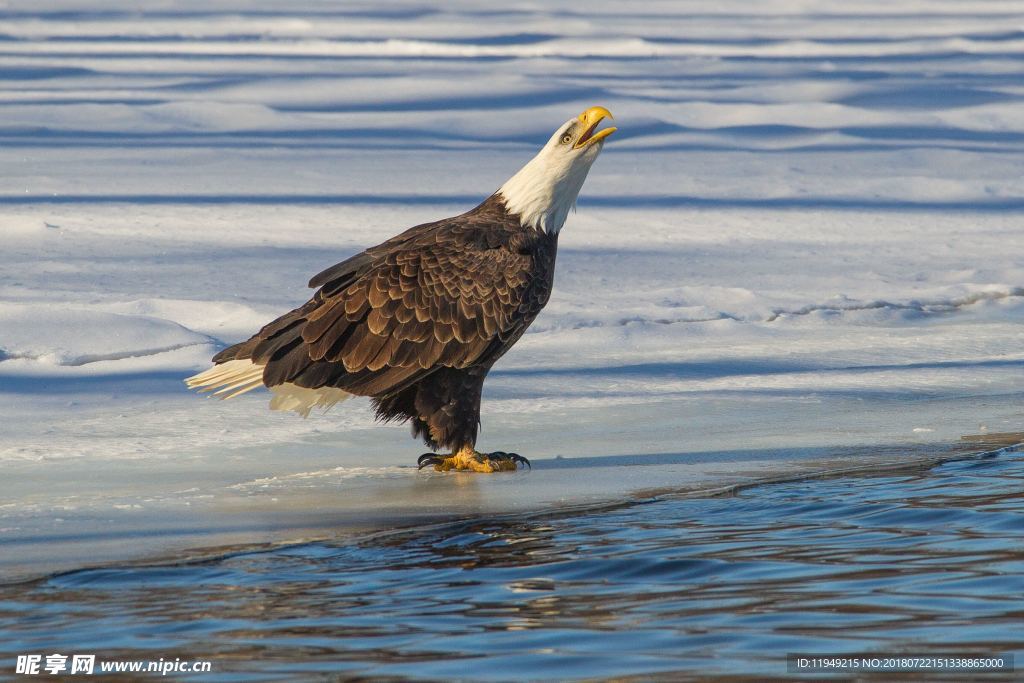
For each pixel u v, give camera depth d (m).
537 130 37.62
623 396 14.76
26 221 24.45
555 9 86.44
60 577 8.42
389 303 11.59
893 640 7.05
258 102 42.78
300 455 12.32
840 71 51.25
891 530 9.25
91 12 80.00
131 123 38.00
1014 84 46.44
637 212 26.77
